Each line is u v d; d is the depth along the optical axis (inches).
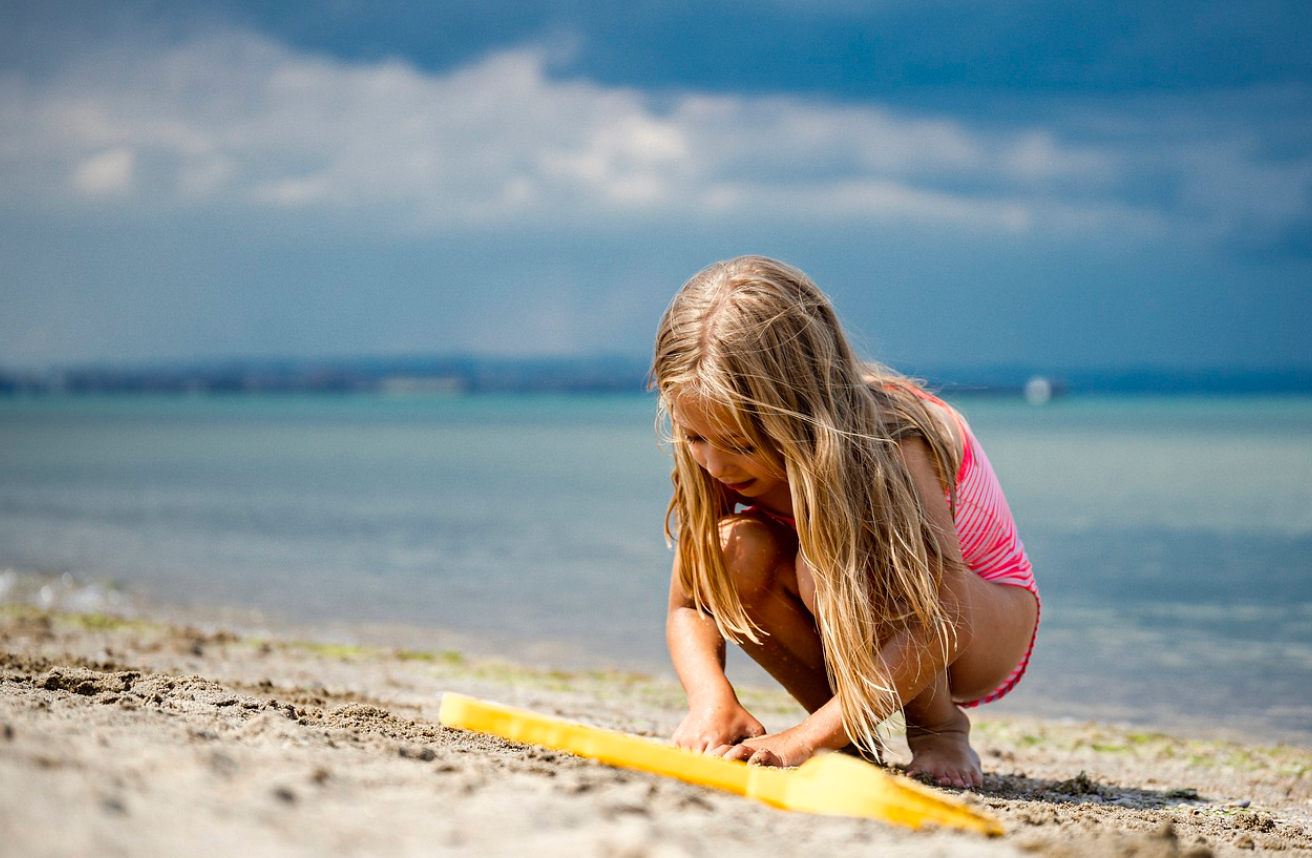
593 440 1370.6
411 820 55.1
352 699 134.3
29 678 97.4
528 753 82.4
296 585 301.9
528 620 257.4
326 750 69.6
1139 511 506.0
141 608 259.1
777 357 91.4
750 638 101.1
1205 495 587.5
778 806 73.4
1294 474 732.0
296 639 223.0
